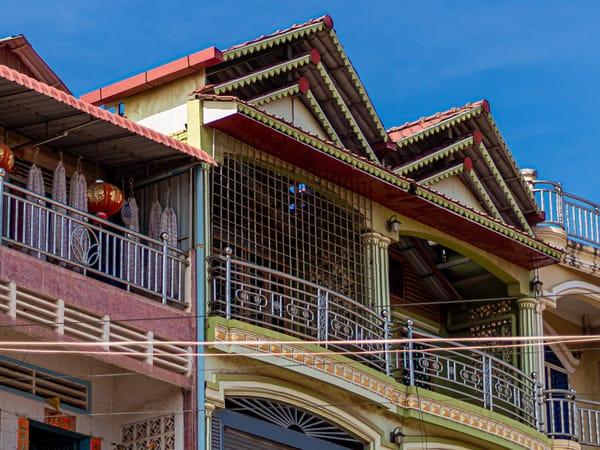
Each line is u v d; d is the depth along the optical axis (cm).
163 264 2053
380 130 2500
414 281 2755
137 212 2123
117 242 2133
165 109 2275
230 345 2069
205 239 2116
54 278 1900
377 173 2352
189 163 2147
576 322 3045
